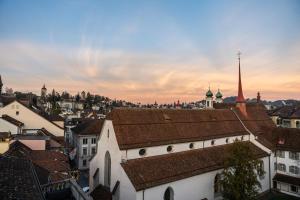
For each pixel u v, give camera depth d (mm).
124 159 35406
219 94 92500
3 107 69812
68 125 102375
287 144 54875
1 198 14188
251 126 60750
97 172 41281
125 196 33719
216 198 42719
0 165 19922
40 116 72812
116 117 38438
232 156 38875
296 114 78812
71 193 25000
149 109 43906
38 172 32156
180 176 36938
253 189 37844
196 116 50719
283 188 53344
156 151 39344
